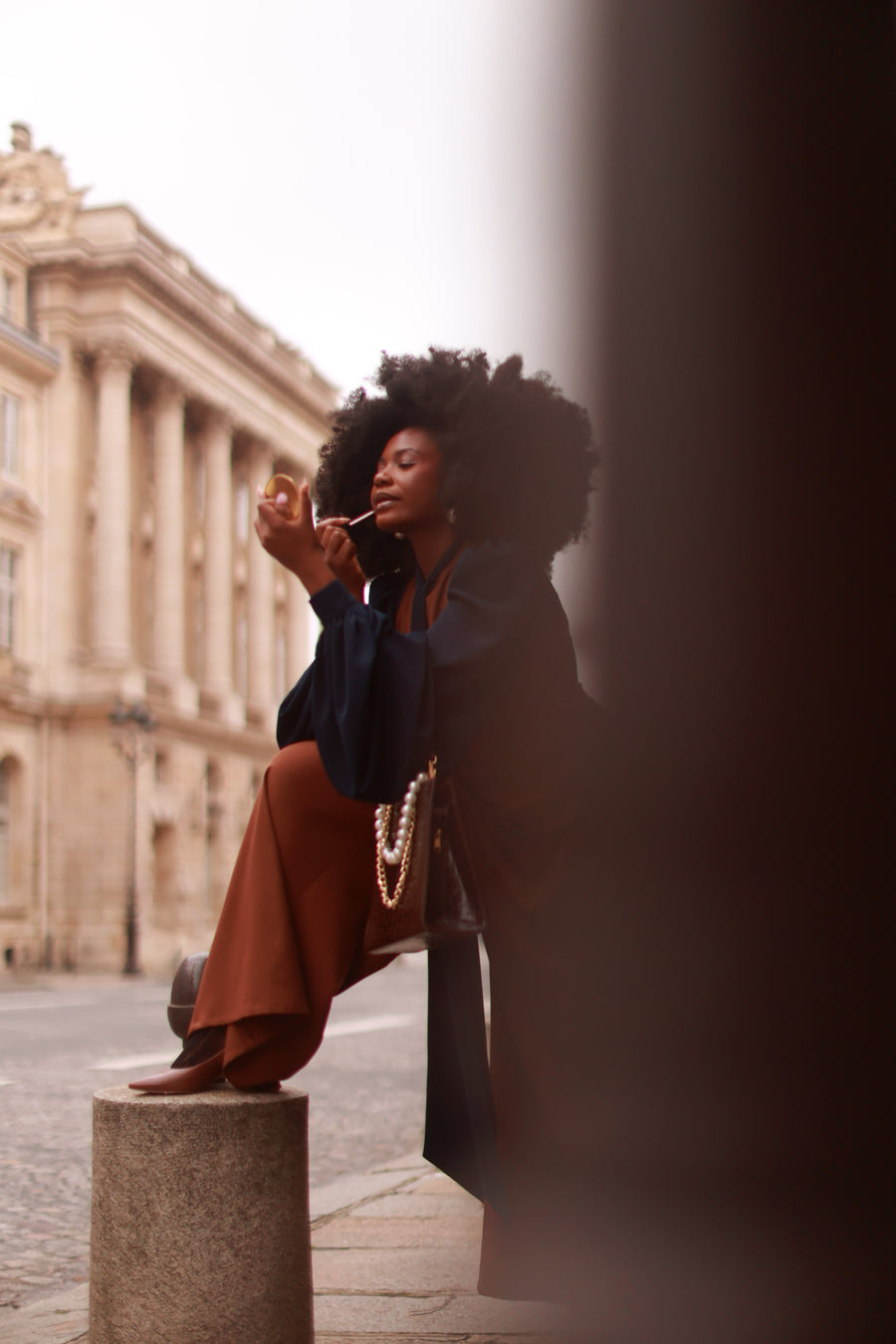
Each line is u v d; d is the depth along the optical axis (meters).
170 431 48.88
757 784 1.37
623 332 1.34
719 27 1.32
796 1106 1.55
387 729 1.85
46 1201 5.28
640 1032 1.70
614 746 1.71
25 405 43.75
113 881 42.81
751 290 1.26
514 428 2.01
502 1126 2.08
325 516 2.43
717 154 1.32
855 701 1.30
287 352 57.16
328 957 2.06
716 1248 1.73
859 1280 1.64
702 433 1.31
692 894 1.50
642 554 1.34
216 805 50.59
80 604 44.81
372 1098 8.73
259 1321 1.97
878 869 1.37
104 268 45.38
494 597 1.97
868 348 1.26
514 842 2.04
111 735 43.31
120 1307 1.99
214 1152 1.98
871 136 1.27
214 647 51.81
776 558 1.28
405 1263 3.52
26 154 45.47
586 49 1.38
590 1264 1.94
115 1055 11.89
